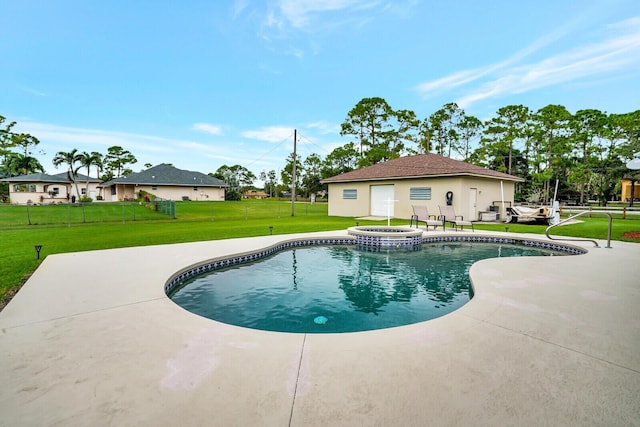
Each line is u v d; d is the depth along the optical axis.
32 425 1.56
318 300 4.58
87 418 1.61
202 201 35.16
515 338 2.56
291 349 2.38
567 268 5.07
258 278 5.69
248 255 6.78
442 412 1.66
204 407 1.70
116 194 35.59
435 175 15.25
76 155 31.88
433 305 4.39
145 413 1.65
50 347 2.41
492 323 2.87
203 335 2.63
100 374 2.03
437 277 5.80
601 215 18.92
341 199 20.50
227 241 8.15
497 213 15.75
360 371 2.07
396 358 2.24
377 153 31.33
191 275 5.45
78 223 14.82
